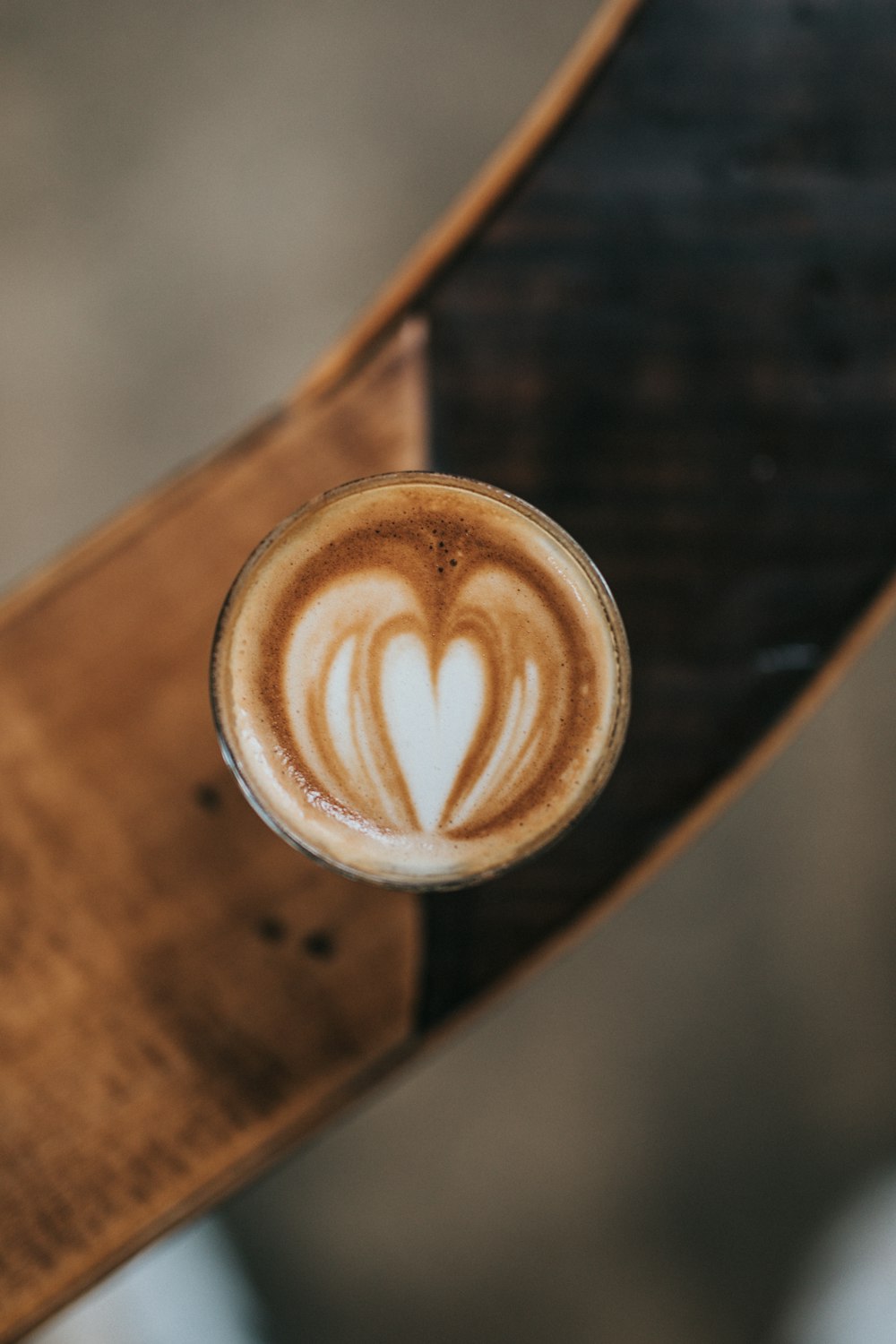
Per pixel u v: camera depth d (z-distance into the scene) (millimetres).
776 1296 1085
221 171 1099
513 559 462
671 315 550
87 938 548
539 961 548
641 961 1100
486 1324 1077
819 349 550
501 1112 1095
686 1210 1096
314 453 552
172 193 1098
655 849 547
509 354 550
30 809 550
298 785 457
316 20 1095
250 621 460
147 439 1095
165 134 1097
